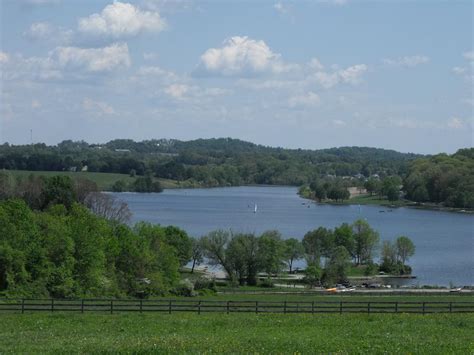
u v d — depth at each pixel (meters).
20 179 148.75
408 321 48.91
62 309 52.91
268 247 114.88
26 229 74.00
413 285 113.31
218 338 38.41
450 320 49.56
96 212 126.25
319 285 113.81
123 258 84.56
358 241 140.12
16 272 71.12
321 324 47.09
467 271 131.38
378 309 57.75
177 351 32.31
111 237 83.81
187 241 122.00
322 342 37.06
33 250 72.88
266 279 119.19
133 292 82.56
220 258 116.31
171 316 50.41
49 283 72.75
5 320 47.25
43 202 121.38
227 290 97.06
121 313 51.97
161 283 85.25
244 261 114.50
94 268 76.50
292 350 33.56
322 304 66.31
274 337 39.34
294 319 49.34
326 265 121.19
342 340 38.22
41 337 39.50
